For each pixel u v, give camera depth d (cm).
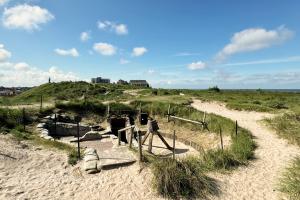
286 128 1748
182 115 2336
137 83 12544
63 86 5294
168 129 2114
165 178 886
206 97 4238
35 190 862
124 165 1080
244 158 1182
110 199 827
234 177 1002
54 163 1088
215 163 1085
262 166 1122
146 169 1015
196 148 1594
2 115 1731
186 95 4553
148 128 1530
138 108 2567
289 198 844
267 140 1555
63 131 1902
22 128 1634
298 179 944
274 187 924
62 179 953
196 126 2017
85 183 930
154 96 4328
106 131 1905
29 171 1001
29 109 2062
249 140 1450
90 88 5294
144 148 1580
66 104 2366
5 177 932
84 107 2402
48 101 3062
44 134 1577
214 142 1655
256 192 891
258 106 2800
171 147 1625
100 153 1220
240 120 2198
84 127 1959
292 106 2953
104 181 945
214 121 1986
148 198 838
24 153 1148
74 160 1112
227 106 2994
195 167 1008
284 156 1253
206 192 878
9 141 1290
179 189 869
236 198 855
